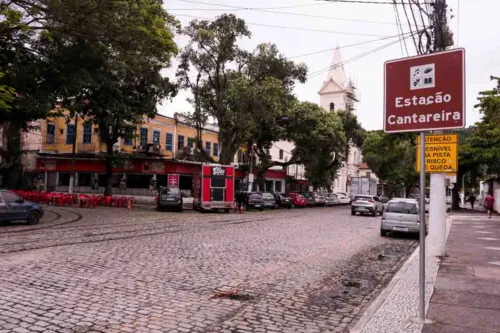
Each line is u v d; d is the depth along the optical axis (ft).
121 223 58.18
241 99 95.76
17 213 51.78
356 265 33.71
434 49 38.22
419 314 17.78
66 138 128.57
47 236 41.86
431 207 37.70
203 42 98.07
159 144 130.11
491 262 33.78
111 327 16.85
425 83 17.46
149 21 55.31
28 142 132.05
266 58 105.81
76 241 38.91
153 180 117.50
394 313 18.86
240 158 162.20
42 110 56.65
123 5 50.98
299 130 123.85
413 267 31.30
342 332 17.38
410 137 116.57
